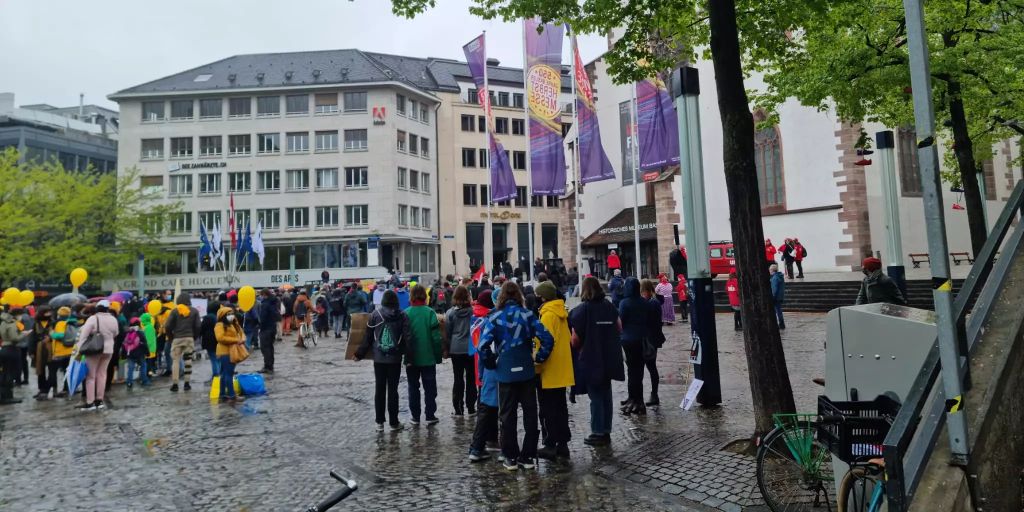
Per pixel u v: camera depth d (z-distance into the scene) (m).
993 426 3.52
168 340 15.43
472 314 9.47
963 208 28.81
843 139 27.66
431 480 6.34
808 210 28.94
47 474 7.06
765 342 6.54
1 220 38.91
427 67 62.41
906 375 3.86
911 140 29.41
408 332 8.80
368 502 5.73
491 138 27.98
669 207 33.19
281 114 54.47
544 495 5.75
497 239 61.78
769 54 10.15
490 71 65.50
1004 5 13.70
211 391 12.05
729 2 6.76
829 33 14.06
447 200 59.28
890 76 13.49
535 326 6.66
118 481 6.70
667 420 8.29
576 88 25.48
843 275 25.22
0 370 12.52
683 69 8.90
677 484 5.78
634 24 9.12
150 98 55.03
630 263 38.78
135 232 47.38
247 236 42.44
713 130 32.59
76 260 42.25
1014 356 3.78
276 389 12.48
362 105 53.91
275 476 6.69
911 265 28.58
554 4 8.43
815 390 9.43
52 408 11.74
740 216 6.69
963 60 13.01
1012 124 15.62
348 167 53.75
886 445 3.11
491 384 6.89
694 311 9.09
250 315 18.88
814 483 4.67
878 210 27.86
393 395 8.66
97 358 11.31
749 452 6.52
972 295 3.71
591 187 42.53
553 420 6.93
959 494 3.25
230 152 54.69
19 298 15.97
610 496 5.62
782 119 30.02
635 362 8.80
